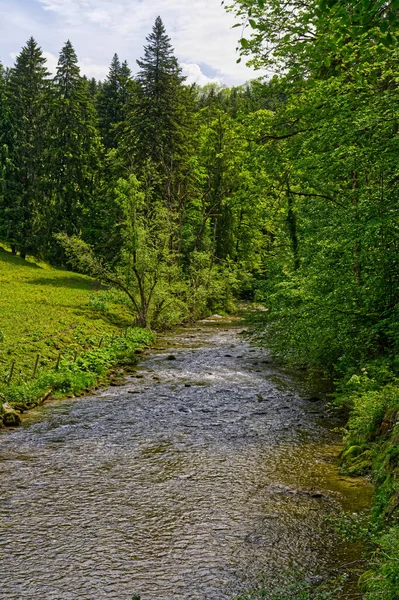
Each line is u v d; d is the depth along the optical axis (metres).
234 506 9.44
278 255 28.84
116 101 63.09
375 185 12.23
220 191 47.59
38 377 18.22
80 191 52.47
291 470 11.21
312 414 15.77
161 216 34.56
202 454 12.20
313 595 6.67
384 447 10.59
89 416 15.27
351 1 5.89
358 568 7.31
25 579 7.12
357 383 13.46
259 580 7.12
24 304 32.19
